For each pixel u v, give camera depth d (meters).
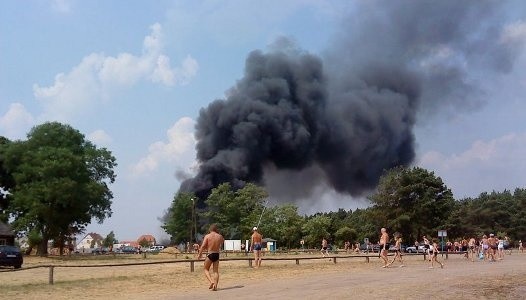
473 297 14.13
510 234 121.38
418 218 87.31
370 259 40.72
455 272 23.52
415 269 26.36
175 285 18.42
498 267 28.12
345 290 15.55
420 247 70.44
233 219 89.38
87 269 31.95
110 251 98.88
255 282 18.91
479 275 21.27
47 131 68.19
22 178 64.12
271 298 13.86
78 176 65.50
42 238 67.06
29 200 61.94
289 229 99.31
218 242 16.56
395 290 15.41
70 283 19.53
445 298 13.82
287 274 22.80
